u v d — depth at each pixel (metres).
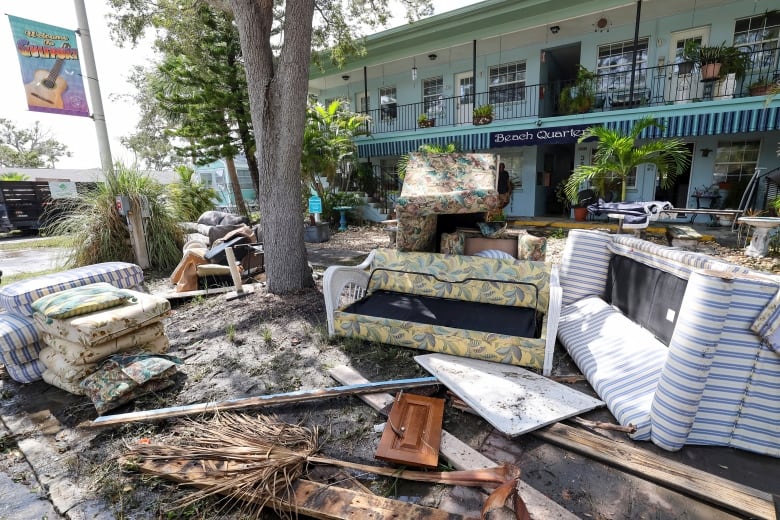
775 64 9.02
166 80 11.02
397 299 3.79
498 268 3.66
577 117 10.01
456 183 3.72
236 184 13.27
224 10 5.37
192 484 1.98
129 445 2.31
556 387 2.64
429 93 14.06
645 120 8.27
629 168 8.55
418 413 2.35
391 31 11.91
